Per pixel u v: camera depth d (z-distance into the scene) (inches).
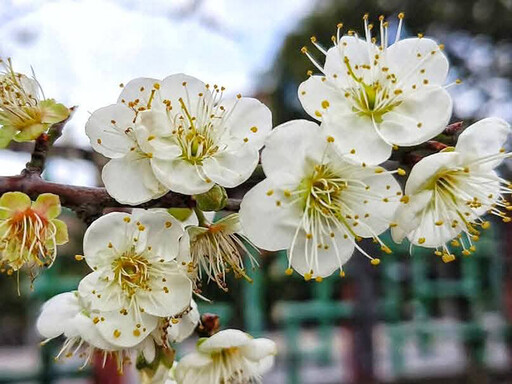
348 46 4.7
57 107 4.7
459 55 27.7
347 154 4.3
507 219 4.8
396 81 4.6
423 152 4.6
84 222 4.5
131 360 4.9
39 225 4.3
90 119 4.3
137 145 4.3
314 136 4.4
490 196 4.8
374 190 4.5
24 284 16.9
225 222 4.6
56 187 4.5
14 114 4.7
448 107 4.5
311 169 4.4
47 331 4.6
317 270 4.4
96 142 4.3
